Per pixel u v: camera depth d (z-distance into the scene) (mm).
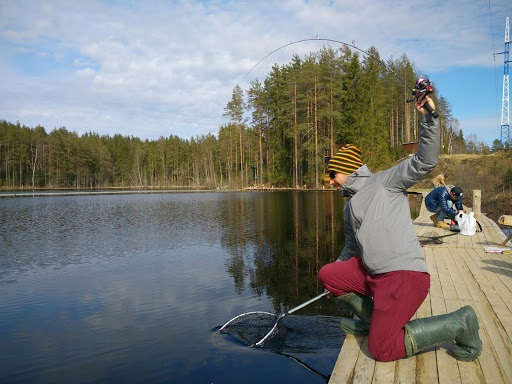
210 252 9180
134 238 11398
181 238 11289
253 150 59344
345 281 2895
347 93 40312
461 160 33719
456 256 6125
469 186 28422
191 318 4898
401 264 2480
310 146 44344
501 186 26188
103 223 15250
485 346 2840
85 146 90250
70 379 3441
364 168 2721
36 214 19328
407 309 2473
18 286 6508
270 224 13953
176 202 27906
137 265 7965
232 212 19016
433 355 2713
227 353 3828
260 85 53812
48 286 6488
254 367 3527
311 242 10172
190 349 3959
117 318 4977
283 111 51656
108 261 8375
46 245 10391
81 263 8211
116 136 108562
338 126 43219
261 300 5578
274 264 7816
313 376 3346
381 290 2527
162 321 4824
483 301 3865
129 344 4164
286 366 3510
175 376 3426
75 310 5309
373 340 2562
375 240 2506
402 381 2387
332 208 20062
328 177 2896
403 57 32219
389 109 50219
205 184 83625
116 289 6281
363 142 38844
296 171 47938
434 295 4082
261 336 4219
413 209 17391
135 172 103438
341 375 2494
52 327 4715
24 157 82750
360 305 2941
